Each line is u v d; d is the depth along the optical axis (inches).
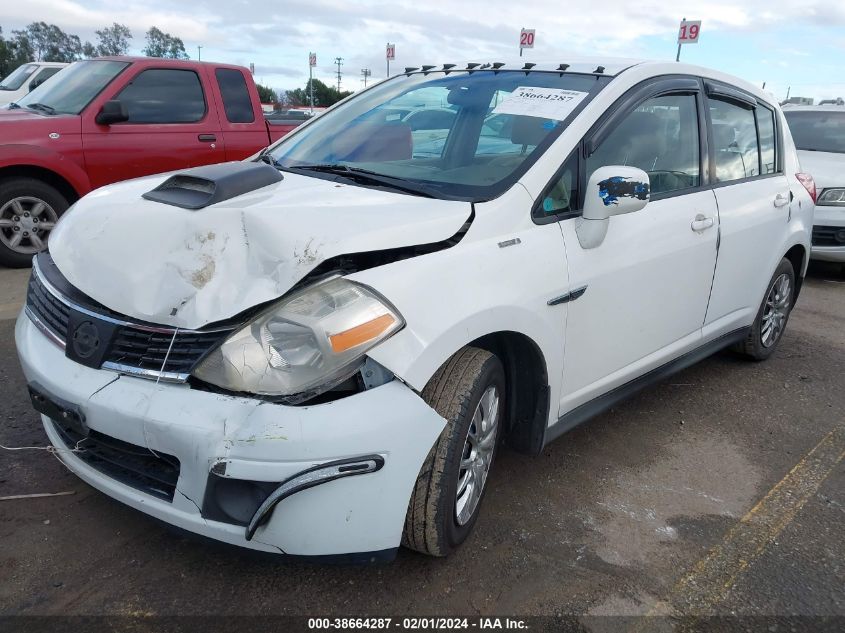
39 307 95.7
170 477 81.5
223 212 87.0
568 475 124.0
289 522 77.0
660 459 132.7
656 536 107.6
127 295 84.3
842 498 123.0
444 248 91.4
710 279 143.8
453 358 91.3
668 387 169.8
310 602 88.0
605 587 94.9
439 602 89.5
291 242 81.8
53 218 242.7
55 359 88.1
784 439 145.3
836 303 262.1
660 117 130.8
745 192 155.3
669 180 133.3
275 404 75.8
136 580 89.7
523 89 123.6
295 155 130.5
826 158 303.4
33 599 85.1
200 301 80.3
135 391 80.0
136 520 101.4
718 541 107.5
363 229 85.4
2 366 151.9
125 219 92.7
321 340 77.0
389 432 78.5
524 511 111.4
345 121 137.2
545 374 104.9
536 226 103.5
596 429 143.8
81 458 92.1
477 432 96.1
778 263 173.0
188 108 263.6
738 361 191.2
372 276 82.9
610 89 119.5
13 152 227.1
